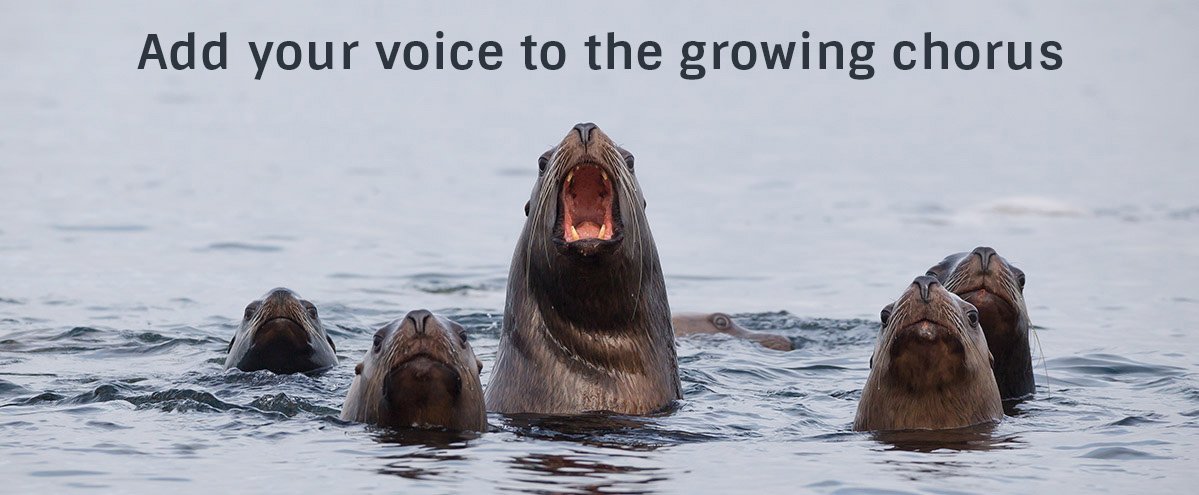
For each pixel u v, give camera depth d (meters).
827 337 67.94
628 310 43.94
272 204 119.62
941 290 40.09
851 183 142.25
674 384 46.22
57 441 39.41
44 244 95.19
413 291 80.38
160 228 104.25
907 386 40.88
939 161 165.38
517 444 38.75
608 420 42.56
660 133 197.25
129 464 36.72
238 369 53.31
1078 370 56.47
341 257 93.19
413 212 117.00
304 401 45.53
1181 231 108.38
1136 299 78.62
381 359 40.16
